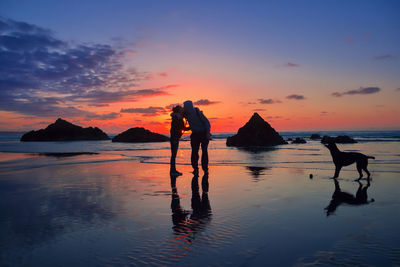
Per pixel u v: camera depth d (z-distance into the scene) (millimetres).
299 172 6879
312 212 3303
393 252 2123
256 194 4363
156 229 2740
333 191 4566
